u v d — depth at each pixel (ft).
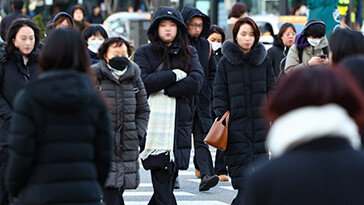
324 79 24.75
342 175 24.06
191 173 98.22
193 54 65.67
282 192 24.32
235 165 65.00
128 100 58.13
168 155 62.85
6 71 57.36
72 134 36.83
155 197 63.57
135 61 64.44
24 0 108.06
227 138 64.85
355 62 33.37
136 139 58.39
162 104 63.72
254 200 24.95
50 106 36.32
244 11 115.85
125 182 57.52
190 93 64.08
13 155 36.70
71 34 37.78
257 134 64.64
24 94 37.01
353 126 24.80
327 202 23.88
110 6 286.46
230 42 65.31
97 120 37.83
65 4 250.98
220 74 65.72
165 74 62.80
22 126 36.52
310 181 24.09
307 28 70.90
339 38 45.09
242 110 64.75
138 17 212.02
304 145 24.67
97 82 57.52
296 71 25.27
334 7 95.25
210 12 219.82
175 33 64.39
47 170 36.52
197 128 78.84
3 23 88.74
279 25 155.02
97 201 37.47
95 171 37.83
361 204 23.77
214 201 77.25
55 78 36.68
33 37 57.67
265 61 65.72
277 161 24.85
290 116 24.64
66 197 36.29
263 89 65.26
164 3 132.87
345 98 24.61
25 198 36.96
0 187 56.03
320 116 24.27
